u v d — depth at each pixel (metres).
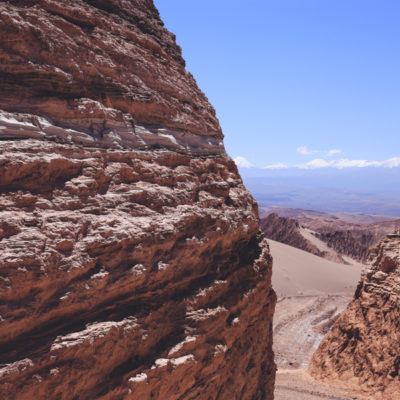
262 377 10.57
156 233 6.46
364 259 139.75
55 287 5.02
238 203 9.99
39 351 4.70
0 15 5.74
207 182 8.88
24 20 6.12
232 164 11.23
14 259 4.65
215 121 11.25
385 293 21.20
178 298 6.84
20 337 4.70
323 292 72.00
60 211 5.45
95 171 6.20
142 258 6.19
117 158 6.78
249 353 9.20
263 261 10.18
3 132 5.46
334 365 22.50
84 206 5.79
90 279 5.41
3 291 4.50
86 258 5.41
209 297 7.52
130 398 5.50
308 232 149.38
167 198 7.20
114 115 7.17
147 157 7.41
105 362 5.38
